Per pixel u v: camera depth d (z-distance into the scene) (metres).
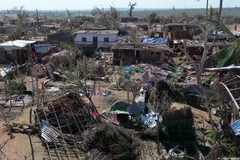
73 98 28.03
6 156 22.02
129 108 27.52
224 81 26.36
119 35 86.19
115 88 38.25
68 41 65.31
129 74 42.75
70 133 25.22
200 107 31.52
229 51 28.52
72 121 26.30
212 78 33.34
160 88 32.59
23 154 22.39
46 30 83.44
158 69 45.59
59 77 40.88
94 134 23.12
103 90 36.84
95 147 22.70
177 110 24.45
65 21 113.81
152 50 52.72
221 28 24.62
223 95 24.75
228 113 25.17
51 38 65.56
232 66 28.77
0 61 50.06
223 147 21.45
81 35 65.00
